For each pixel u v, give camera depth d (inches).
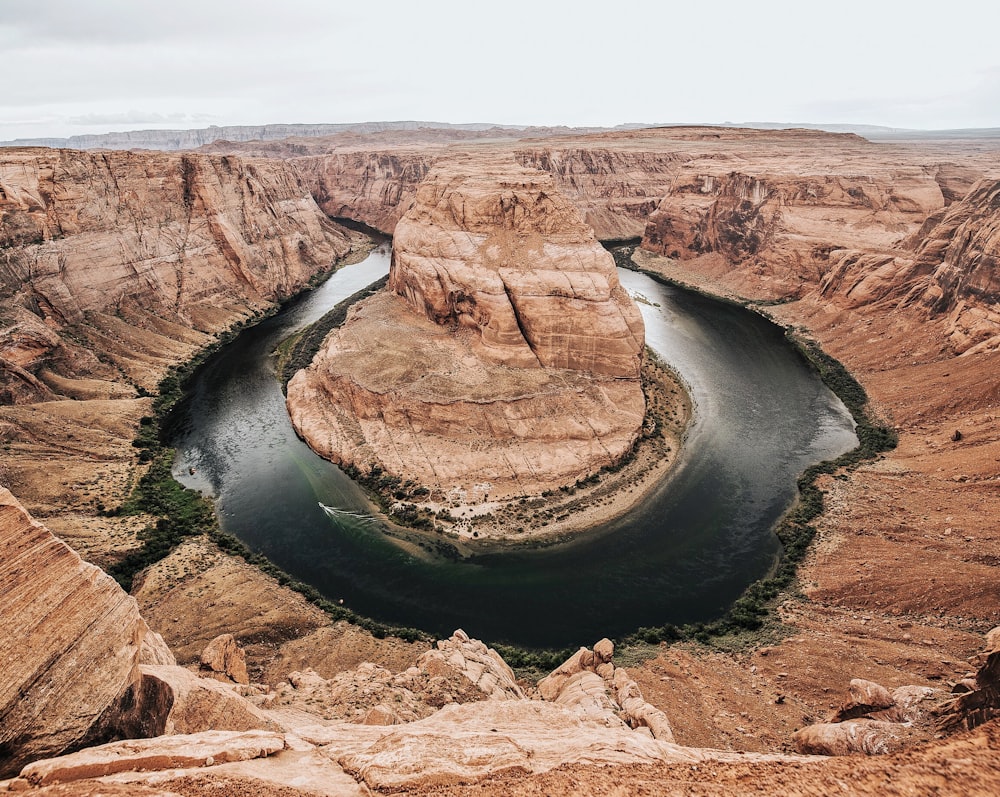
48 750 488.4
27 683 477.1
